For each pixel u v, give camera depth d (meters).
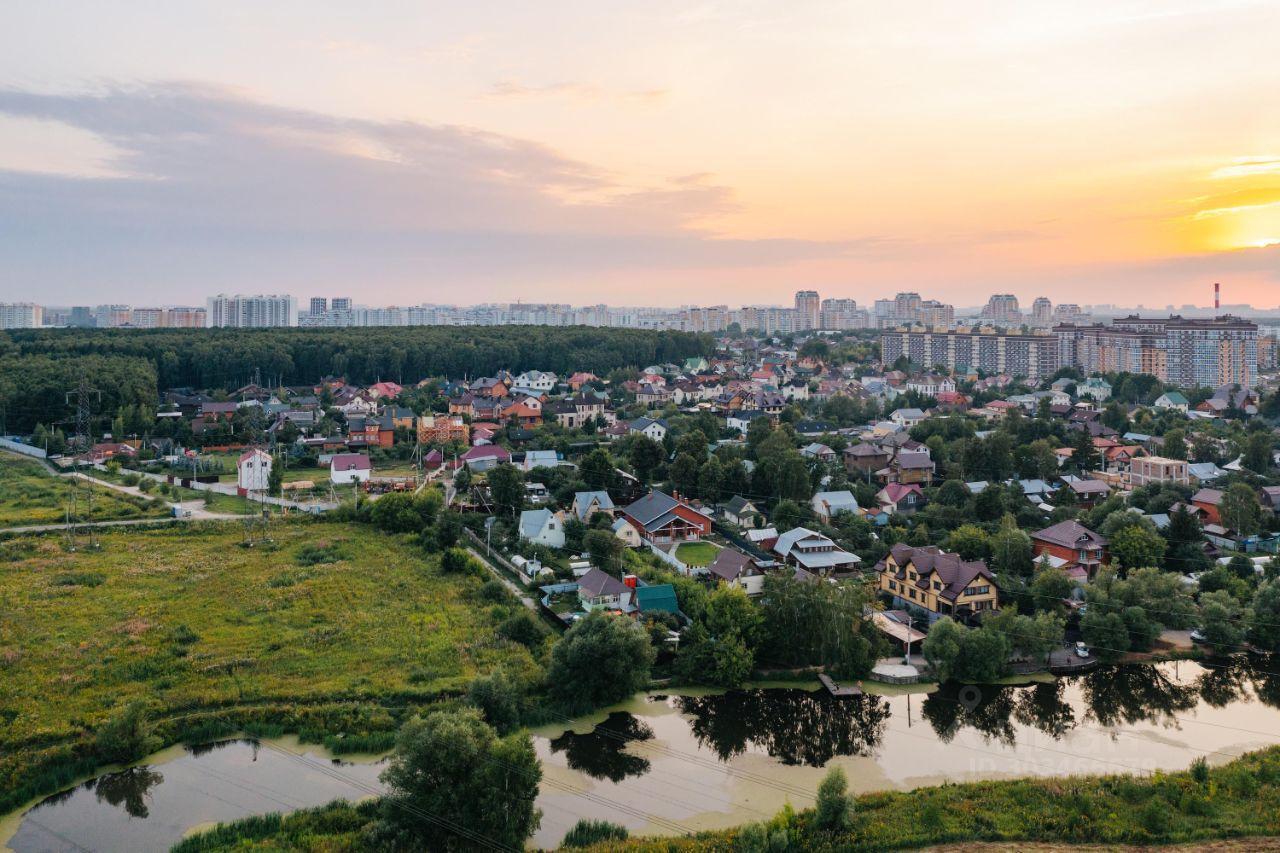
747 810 61.44
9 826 57.88
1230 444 174.00
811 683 81.44
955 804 59.72
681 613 92.62
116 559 107.62
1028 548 106.00
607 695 75.81
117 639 82.44
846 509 131.25
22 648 79.69
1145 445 186.62
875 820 57.81
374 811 58.28
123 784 62.94
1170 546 110.69
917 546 113.06
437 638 84.62
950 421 194.88
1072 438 184.75
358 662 79.44
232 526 124.62
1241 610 88.50
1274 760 65.38
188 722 69.00
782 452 145.12
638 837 57.47
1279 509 130.50
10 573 101.19
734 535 125.81
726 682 79.50
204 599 94.06
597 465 145.62
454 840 55.00
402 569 105.38
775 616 84.00
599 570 98.38
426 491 130.25
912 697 79.44
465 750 56.66
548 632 87.00
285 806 60.38
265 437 190.50
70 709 69.62
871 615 87.50
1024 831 56.62
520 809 56.06
